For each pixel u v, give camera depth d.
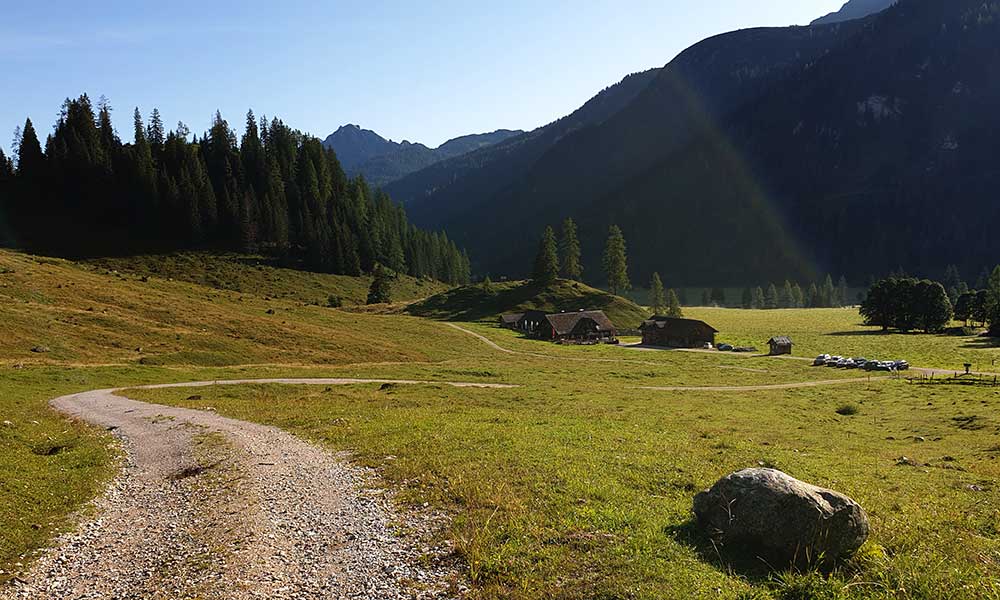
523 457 20.80
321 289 177.25
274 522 15.23
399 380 63.25
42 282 83.94
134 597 11.45
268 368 68.06
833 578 10.90
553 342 128.25
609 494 16.33
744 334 141.38
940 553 12.55
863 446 30.84
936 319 133.25
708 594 10.33
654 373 77.56
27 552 13.85
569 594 10.58
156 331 74.19
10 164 190.00
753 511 12.14
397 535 13.90
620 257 181.12
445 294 180.50
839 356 95.06
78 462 22.88
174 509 17.16
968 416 40.44
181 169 192.88
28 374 50.47
